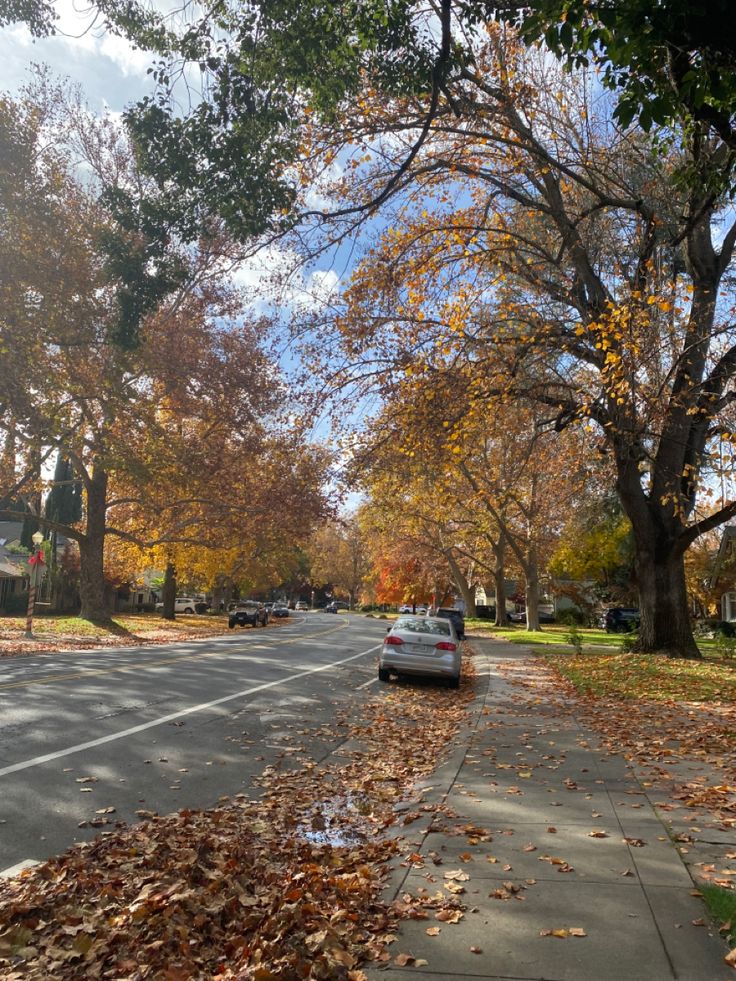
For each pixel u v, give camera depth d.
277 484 32.47
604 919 4.62
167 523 39.38
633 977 3.95
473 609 60.06
